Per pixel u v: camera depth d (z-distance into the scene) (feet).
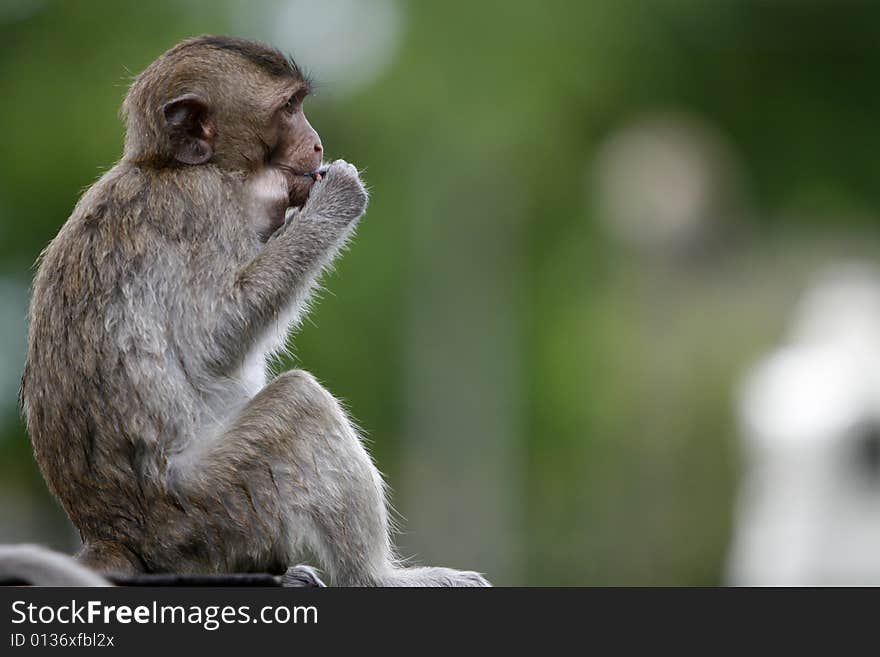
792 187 90.38
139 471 27.22
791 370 46.37
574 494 84.89
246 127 29.19
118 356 27.25
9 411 71.87
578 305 86.48
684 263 88.33
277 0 73.31
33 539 78.38
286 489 27.35
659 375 84.64
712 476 82.28
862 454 43.96
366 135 76.79
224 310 28.12
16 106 72.38
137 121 29.17
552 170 80.43
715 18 83.30
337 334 77.20
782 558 44.75
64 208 71.61
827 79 89.61
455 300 79.66
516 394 82.74
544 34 75.46
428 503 80.48
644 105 85.76
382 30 75.00
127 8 73.26
